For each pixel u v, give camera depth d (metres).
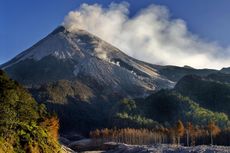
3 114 86.56
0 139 76.38
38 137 90.12
